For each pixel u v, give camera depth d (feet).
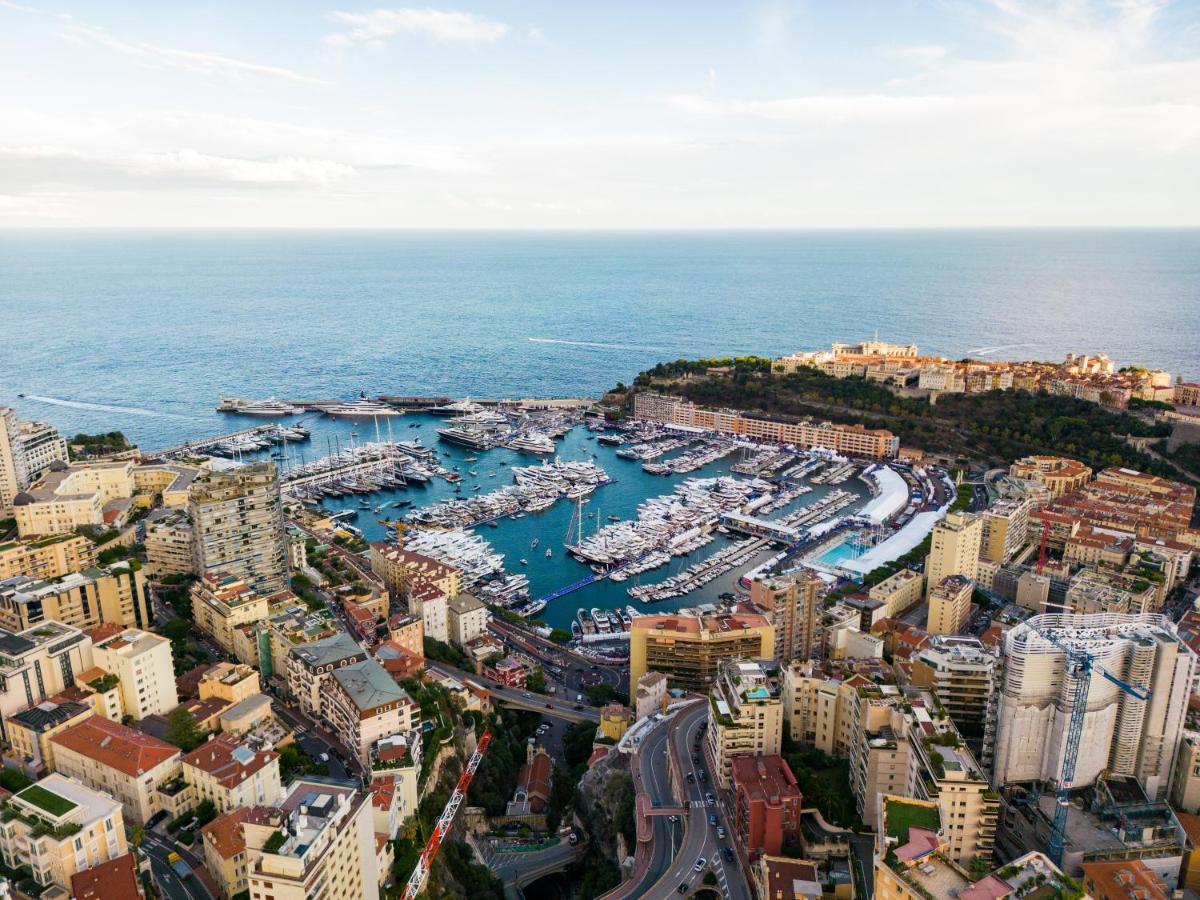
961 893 536.83
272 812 606.14
